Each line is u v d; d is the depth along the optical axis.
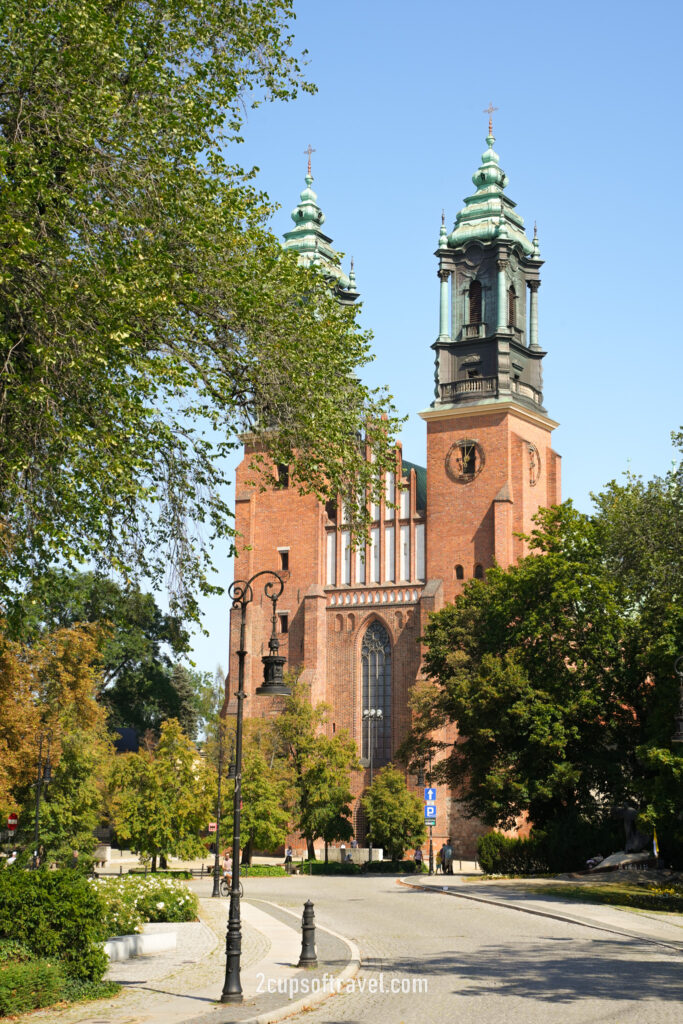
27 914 18.72
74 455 17.44
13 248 15.70
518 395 81.00
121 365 18.38
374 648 81.25
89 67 17.28
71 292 16.80
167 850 58.28
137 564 20.72
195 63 19.69
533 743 48.94
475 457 79.19
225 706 83.69
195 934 29.36
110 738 78.19
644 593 48.56
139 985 20.00
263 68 21.03
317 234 91.75
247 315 20.53
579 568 49.69
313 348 21.86
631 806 49.38
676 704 37.72
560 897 37.84
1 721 37.22
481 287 81.75
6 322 17.25
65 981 18.17
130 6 18.88
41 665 43.72
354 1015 16.25
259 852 81.88
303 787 70.25
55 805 59.22
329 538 84.00
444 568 78.81
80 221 17.89
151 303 17.53
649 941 25.36
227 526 21.48
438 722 62.84
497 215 82.12
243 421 21.72
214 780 59.22
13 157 16.81
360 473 23.30
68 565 18.89
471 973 20.38
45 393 16.31
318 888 49.50
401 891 45.56
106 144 18.02
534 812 52.06
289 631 83.06
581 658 50.00
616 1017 15.36
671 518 46.28
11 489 17.30
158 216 18.95
